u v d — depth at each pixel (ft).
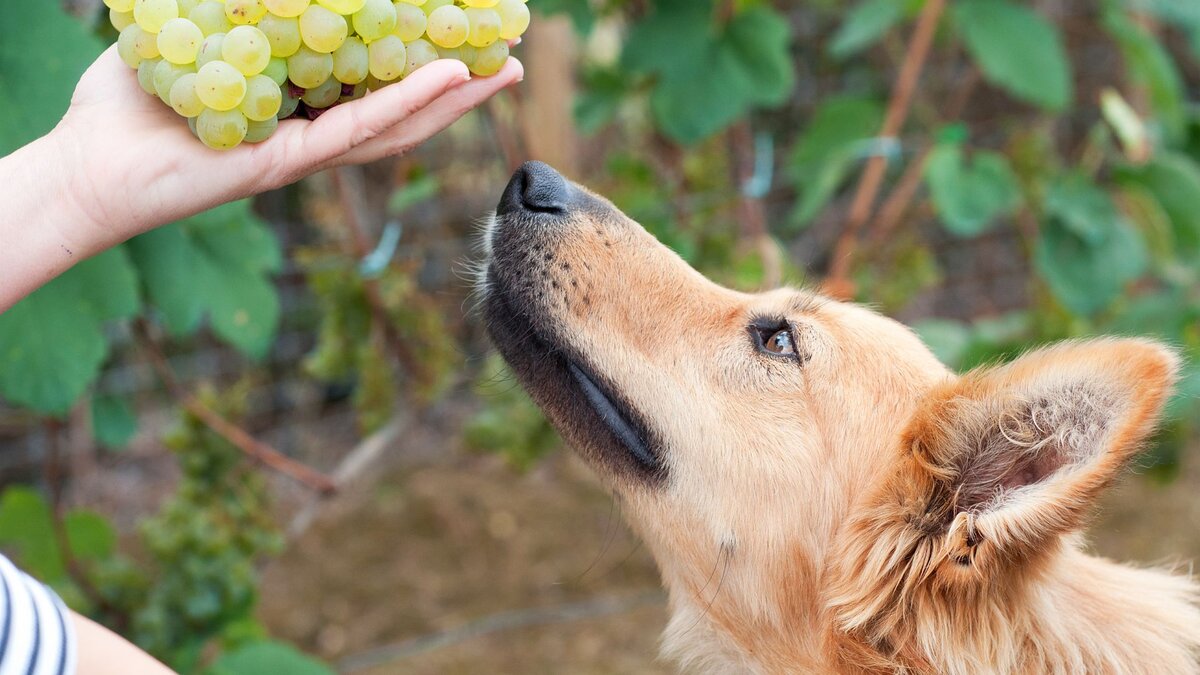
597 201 3.26
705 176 5.57
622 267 3.17
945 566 2.78
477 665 5.15
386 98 2.29
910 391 3.01
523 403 4.93
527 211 3.18
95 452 5.87
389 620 5.42
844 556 2.94
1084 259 4.82
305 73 2.31
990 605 2.76
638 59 4.63
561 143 6.26
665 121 4.61
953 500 2.81
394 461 6.82
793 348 3.10
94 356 3.23
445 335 5.25
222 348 6.27
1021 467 2.77
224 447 4.16
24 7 3.05
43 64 3.04
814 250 7.19
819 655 3.04
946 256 8.03
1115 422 2.56
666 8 4.65
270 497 4.49
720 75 4.55
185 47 2.26
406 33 2.38
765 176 5.56
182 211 2.31
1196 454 6.90
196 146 2.29
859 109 5.53
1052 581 2.83
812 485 3.01
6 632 2.08
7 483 5.68
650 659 5.19
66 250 2.27
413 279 5.41
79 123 2.33
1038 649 2.80
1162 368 2.52
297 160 2.30
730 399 3.08
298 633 5.29
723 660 3.25
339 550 5.97
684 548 3.15
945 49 6.85
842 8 7.43
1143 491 6.53
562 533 6.18
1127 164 4.95
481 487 6.61
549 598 5.64
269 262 3.79
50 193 2.27
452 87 2.29
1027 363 2.75
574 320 3.14
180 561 3.93
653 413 3.11
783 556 3.03
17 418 4.98
